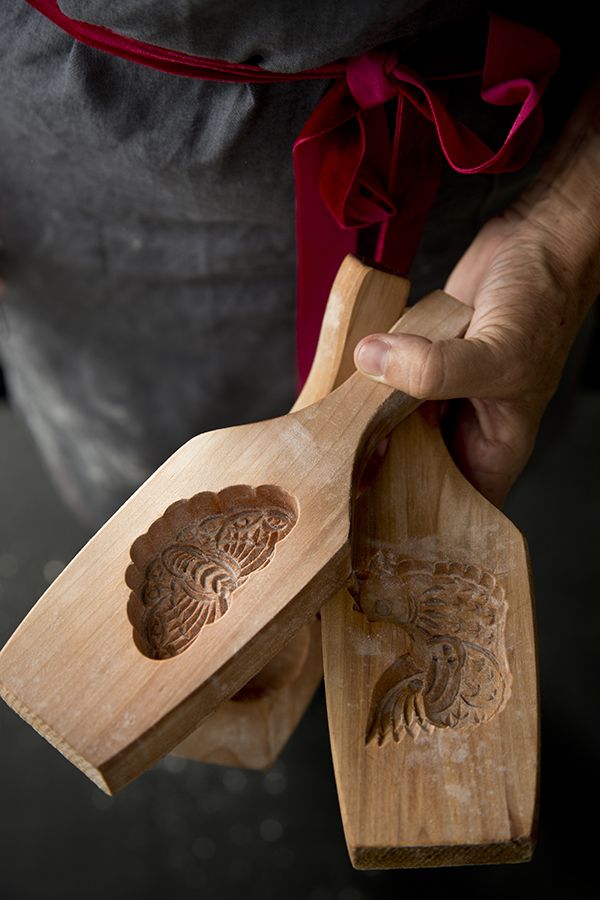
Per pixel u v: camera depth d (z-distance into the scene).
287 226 0.67
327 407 0.56
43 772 0.99
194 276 0.73
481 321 0.59
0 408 1.22
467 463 0.63
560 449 1.19
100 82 0.58
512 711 0.51
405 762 0.50
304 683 0.58
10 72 0.60
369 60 0.56
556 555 1.12
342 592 0.55
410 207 0.62
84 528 1.16
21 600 1.12
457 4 0.55
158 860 0.95
